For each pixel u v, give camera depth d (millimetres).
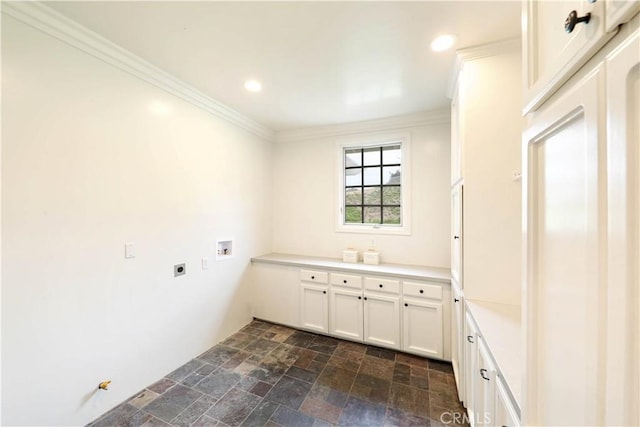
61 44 1496
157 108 2055
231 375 2152
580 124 470
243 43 1672
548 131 587
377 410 1776
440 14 1415
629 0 356
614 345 388
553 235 574
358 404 1833
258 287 3225
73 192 1559
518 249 1637
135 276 1906
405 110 2760
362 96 2428
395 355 2471
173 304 2201
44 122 1435
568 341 514
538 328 637
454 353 2164
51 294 1470
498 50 1656
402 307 2496
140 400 1853
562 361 536
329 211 3334
